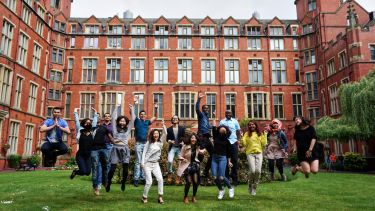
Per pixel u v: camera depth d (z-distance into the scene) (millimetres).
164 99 34375
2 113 23500
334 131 22859
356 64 26703
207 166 9453
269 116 34344
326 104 32438
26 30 28125
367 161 24656
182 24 36344
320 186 11125
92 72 34969
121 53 35469
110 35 35719
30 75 28891
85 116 33781
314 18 35875
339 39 29781
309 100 34750
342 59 29531
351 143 27531
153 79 34875
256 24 36875
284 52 36250
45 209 6434
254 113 34500
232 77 35562
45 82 32250
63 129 7875
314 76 35000
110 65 35250
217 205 7246
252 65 35938
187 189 7691
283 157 12641
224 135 8297
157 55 35531
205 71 35531
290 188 10547
